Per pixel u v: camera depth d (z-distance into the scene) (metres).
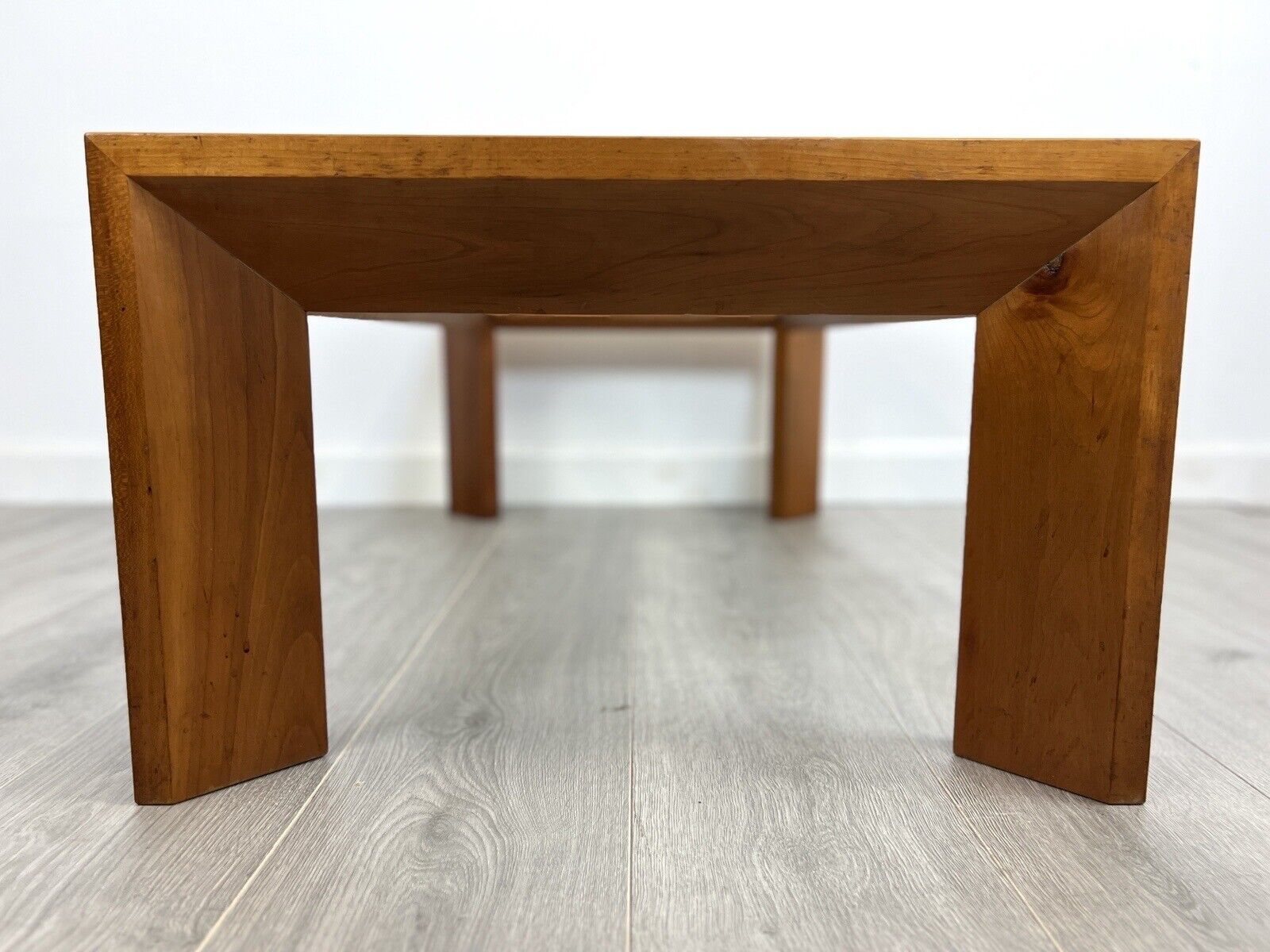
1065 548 0.67
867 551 1.55
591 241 0.65
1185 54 1.83
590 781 0.70
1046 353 0.66
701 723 0.82
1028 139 0.59
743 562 1.47
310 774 0.71
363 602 1.23
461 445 1.88
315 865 0.58
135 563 0.63
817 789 0.69
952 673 0.95
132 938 0.51
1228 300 1.95
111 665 0.97
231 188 0.60
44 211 1.87
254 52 1.79
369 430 2.04
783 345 1.77
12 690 0.89
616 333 2.03
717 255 0.66
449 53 1.81
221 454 0.66
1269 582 1.33
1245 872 0.58
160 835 0.62
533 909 0.53
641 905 0.54
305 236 0.64
